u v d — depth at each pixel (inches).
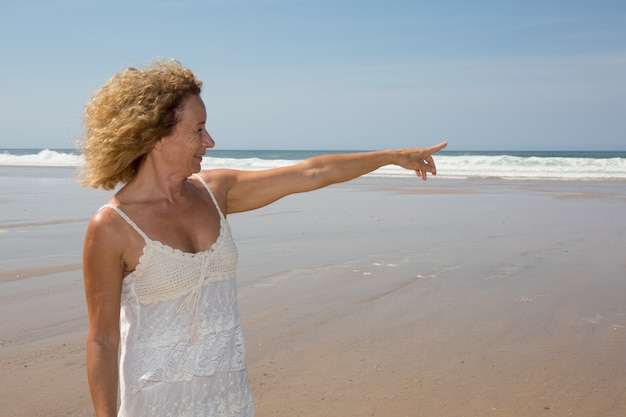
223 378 80.9
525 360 185.8
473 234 404.8
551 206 572.7
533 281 278.8
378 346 197.6
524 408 154.9
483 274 291.7
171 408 77.3
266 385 169.0
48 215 489.1
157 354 77.7
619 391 163.9
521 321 222.1
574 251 345.4
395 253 340.8
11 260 316.2
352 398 160.7
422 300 248.4
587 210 538.6
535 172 1166.3
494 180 976.3
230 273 83.7
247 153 5049.2
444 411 153.3
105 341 77.3
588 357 187.6
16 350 190.4
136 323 79.1
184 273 78.3
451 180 978.7
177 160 81.6
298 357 188.7
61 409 152.6
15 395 159.6
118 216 78.5
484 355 189.9
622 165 1294.3
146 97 79.5
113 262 77.9
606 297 251.9
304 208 554.6
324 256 332.8
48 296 249.4
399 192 732.0
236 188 94.5
